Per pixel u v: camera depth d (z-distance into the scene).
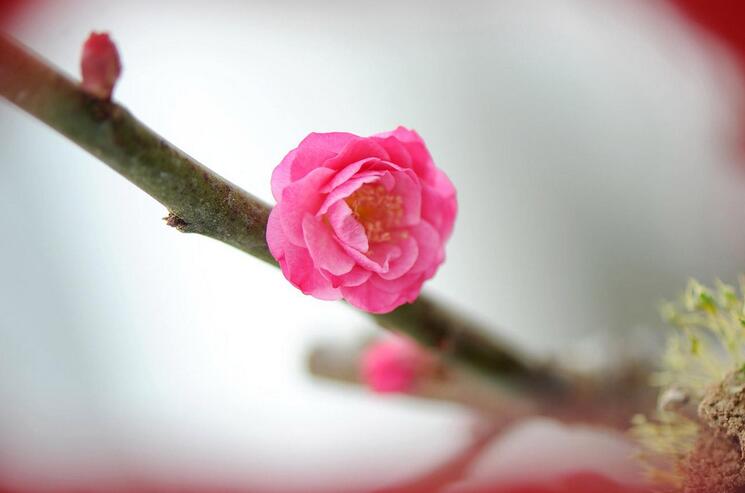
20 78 0.19
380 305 0.21
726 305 0.21
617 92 0.34
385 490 0.28
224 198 0.20
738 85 0.32
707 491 0.20
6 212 0.33
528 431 0.29
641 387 0.25
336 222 0.20
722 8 0.31
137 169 0.20
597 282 0.34
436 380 0.27
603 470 0.25
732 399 0.20
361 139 0.20
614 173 0.34
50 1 0.31
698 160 0.33
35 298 0.34
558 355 0.26
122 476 0.34
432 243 0.21
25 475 0.33
